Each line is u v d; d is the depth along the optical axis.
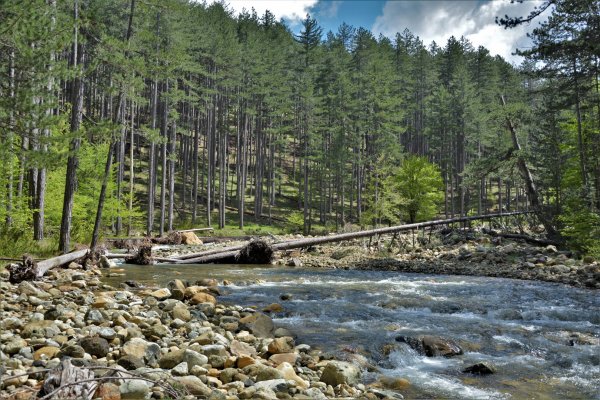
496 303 11.95
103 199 17.55
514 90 39.19
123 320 7.69
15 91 9.67
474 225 38.09
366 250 24.83
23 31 9.51
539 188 33.12
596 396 5.91
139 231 36.75
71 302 8.97
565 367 7.09
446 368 7.01
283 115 59.88
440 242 26.47
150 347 6.27
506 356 7.63
